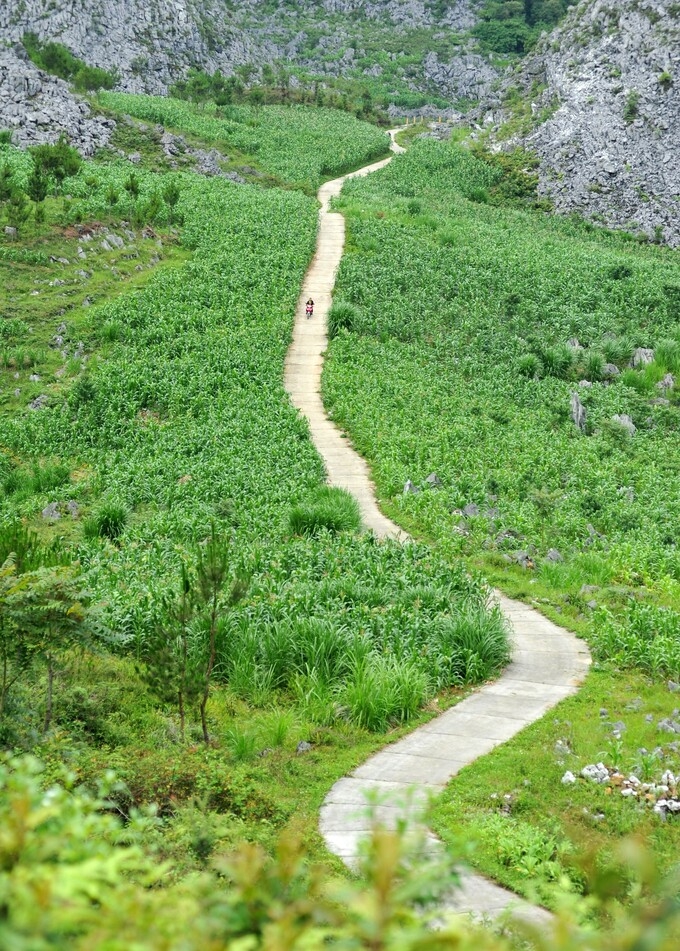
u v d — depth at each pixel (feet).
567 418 141.08
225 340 153.48
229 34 503.61
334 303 176.35
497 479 106.73
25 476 108.88
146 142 286.25
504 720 49.78
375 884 8.63
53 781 31.91
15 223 181.47
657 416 145.28
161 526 86.79
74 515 97.19
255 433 118.83
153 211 208.64
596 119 319.06
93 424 124.98
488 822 35.40
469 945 8.05
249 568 69.56
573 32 349.82
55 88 293.43
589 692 54.19
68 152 219.82
